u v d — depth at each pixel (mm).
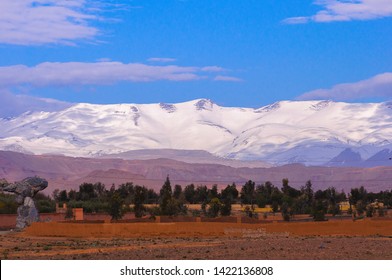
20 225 144750
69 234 122875
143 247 95188
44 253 87438
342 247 89688
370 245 92938
